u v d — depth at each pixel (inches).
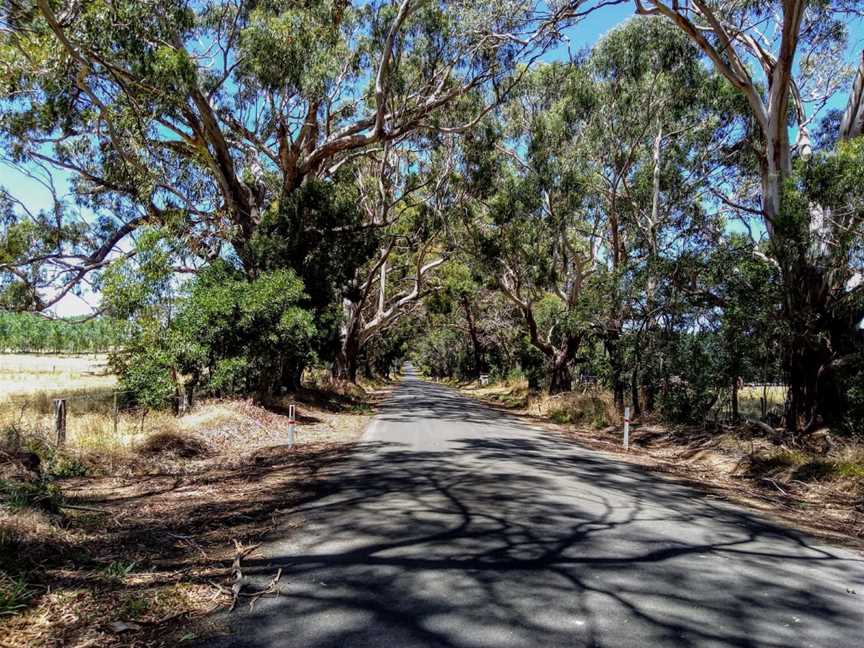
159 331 589.3
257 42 695.7
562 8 684.1
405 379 4003.4
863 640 162.4
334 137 890.7
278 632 160.4
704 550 246.7
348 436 652.7
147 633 159.6
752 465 486.3
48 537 227.5
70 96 673.0
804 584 209.2
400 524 272.4
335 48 773.9
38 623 163.0
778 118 587.5
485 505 312.3
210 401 702.5
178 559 223.3
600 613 175.6
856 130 599.8
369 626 164.1
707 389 660.7
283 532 260.1
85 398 741.3
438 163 1172.5
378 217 1293.1
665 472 474.9
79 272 813.2
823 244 519.5
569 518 289.7
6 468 303.3
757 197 903.1
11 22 573.9
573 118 930.1
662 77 848.9
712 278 610.9
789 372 574.9
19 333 3097.9
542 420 973.8
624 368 801.6
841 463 429.4
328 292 916.0
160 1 600.4
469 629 162.4
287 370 971.9
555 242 1063.0
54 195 774.5
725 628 167.9
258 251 799.1
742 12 697.6
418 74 854.5
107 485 359.3
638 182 908.6
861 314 537.6
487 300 1819.6
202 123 821.9
